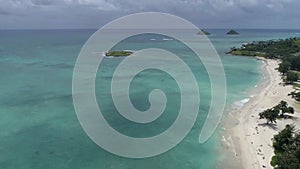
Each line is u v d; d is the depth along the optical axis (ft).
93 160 160.66
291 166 134.41
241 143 179.01
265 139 182.91
